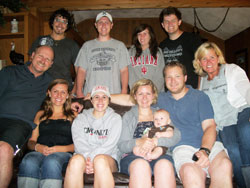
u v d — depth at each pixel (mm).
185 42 2785
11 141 1905
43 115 2203
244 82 1907
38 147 2010
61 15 2957
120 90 2695
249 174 1718
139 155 1765
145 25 2713
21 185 1755
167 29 2834
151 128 1879
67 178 1595
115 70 2658
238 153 1821
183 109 1938
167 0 4004
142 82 2006
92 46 2723
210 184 1674
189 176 1510
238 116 1938
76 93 2799
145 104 1938
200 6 4059
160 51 2807
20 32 3627
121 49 2723
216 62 2078
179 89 1916
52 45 2928
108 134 1968
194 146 1862
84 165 1663
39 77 2312
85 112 2104
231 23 5652
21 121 2121
